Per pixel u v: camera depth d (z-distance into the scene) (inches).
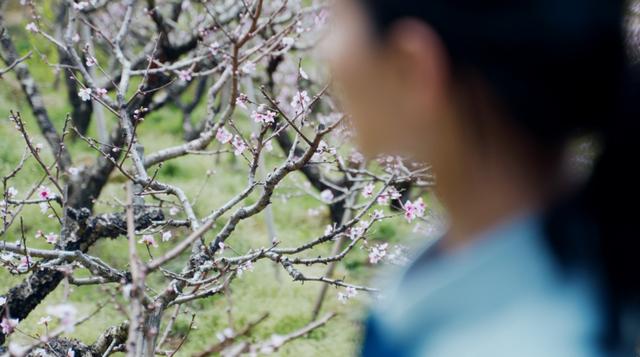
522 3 28.0
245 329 89.0
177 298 160.1
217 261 162.9
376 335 31.1
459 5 28.6
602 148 29.6
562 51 28.1
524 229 29.6
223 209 168.9
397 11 29.9
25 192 410.6
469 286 29.0
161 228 186.4
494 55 28.6
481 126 30.1
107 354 174.4
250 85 355.3
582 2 28.0
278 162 516.4
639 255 28.8
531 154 30.0
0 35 343.0
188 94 709.9
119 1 406.0
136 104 312.7
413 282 31.4
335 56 32.8
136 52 499.5
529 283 28.5
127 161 354.0
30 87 347.6
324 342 316.2
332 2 32.9
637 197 29.0
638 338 29.3
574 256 28.9
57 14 493.4
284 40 215.9
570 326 27.5
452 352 28.0
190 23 410.0
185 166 513.3
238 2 320.5
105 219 207.9
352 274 379.2
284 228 448.5
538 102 29.0
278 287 369.7
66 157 344.2
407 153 33.2
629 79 29.0
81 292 330.3
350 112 33.5
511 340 27.5
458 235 31.9
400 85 31.5
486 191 30.9
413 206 202.7
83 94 212.2
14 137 486.9
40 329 283.9
